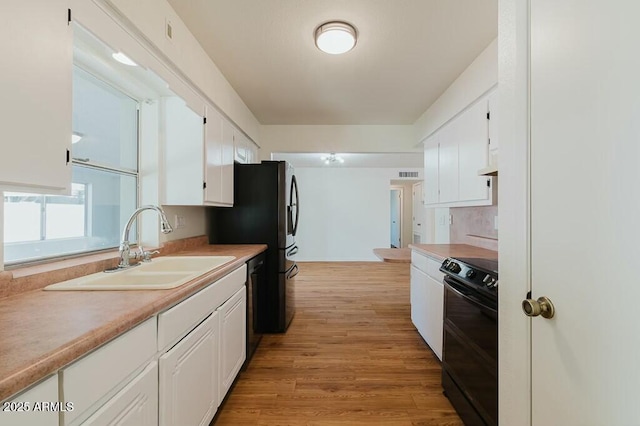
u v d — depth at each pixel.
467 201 2.48
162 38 1.62
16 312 0.90
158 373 1.04
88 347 0.73
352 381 2.00
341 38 1.93
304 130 3.99
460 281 1.64
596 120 0.69
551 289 0.83
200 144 2.20
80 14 1.14
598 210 0.69
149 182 2.16
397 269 5.91
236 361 1.89
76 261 1.48
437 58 2.30
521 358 0.95
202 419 1.36
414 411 1.70
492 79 2.08
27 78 0.85
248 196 2.88
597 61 0.69
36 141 0.88
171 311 1.11
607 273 0.67
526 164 0.93
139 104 2.15
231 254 2.20
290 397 1.82
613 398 0.65
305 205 6.96
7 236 1.28
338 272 5.62
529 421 0.91
